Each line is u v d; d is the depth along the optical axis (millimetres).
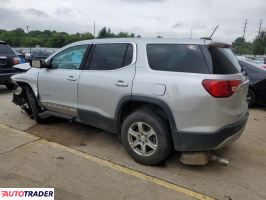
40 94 5414
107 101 4289
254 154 4656
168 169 3980
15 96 6066
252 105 8000
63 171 3830
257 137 5477
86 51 4715
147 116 3852
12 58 8719
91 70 4566
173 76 3662
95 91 4418
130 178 3711
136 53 4094
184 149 3705
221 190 3531
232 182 3730
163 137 3793
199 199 3328
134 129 4062
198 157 3721
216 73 3496
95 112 4496
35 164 4000
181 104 3557
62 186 3473
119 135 4398
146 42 4082
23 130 5375
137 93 3898
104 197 3283
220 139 3559
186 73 3611
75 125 5738
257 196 3439
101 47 4551
